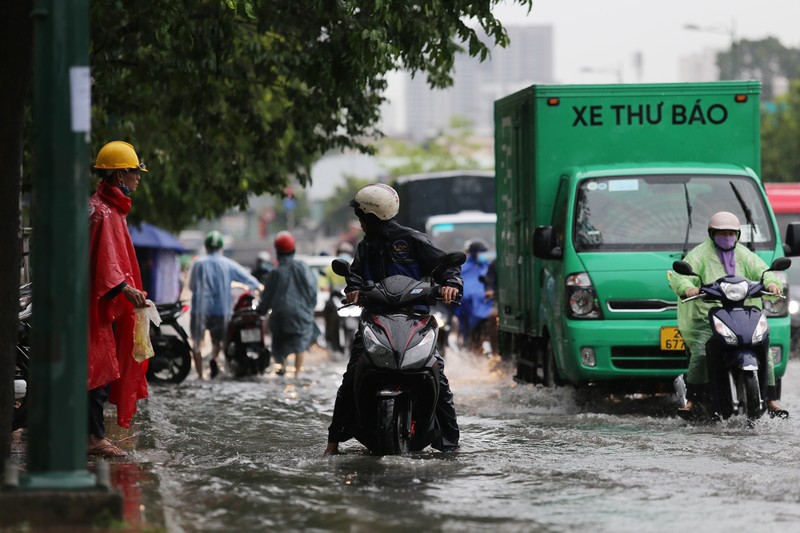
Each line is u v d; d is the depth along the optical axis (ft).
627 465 69.26
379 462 69.62
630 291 97.09
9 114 63.57
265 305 139.13
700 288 86.53
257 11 118.21
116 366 72.02
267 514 54.65
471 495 59.57
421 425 71.87
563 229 101.04
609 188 101.55
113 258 71.26
